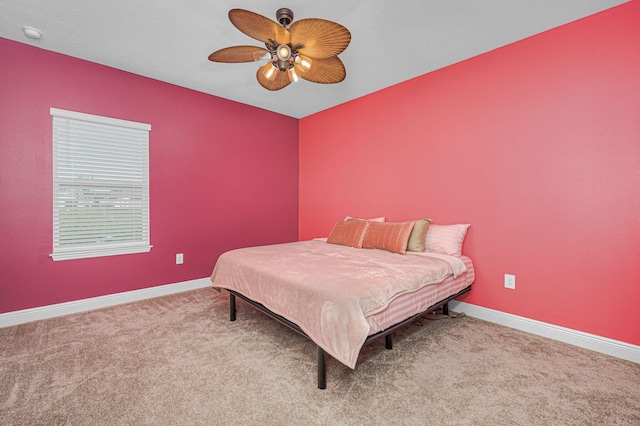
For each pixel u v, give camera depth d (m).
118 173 2.99
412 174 3.19
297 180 4.74
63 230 2.69
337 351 1.50
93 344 2.11
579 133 2.14
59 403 1.48
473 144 2.71
